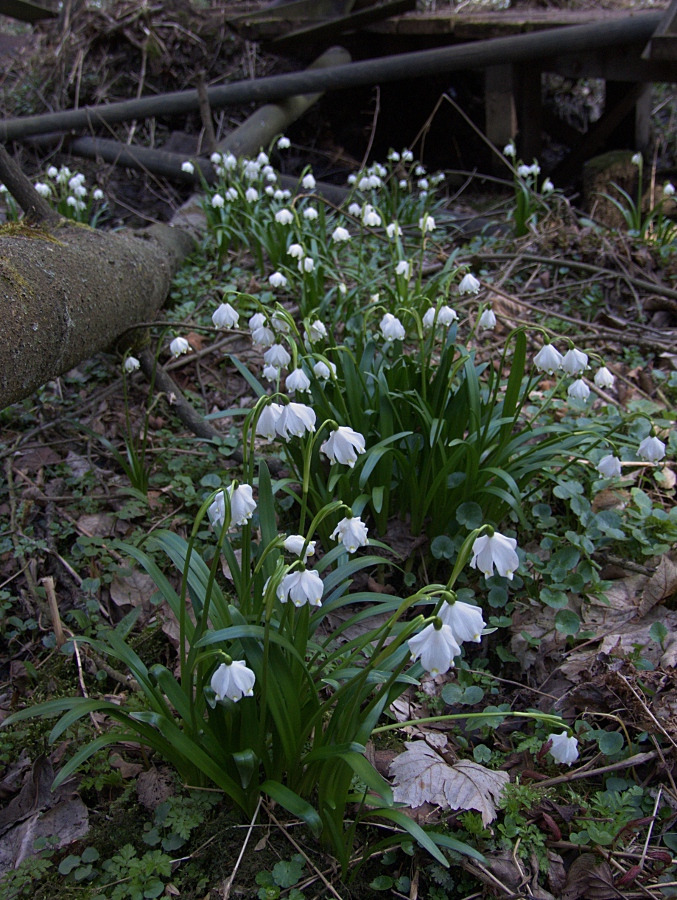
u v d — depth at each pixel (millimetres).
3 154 966
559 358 754
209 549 800
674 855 583
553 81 2795
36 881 576
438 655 446
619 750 626
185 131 2240
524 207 1522
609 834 574
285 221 1209
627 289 1348
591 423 892
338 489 782
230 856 580
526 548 826
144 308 1055
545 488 879
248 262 1432
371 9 1963
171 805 600
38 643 751
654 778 630
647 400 986
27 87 2334
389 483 792
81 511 873
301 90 1933
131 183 2064
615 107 1999
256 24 2080
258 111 2002
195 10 2293
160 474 930
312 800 601
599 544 801
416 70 1842
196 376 1124
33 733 667
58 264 838
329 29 2041
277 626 583
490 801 596
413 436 806
